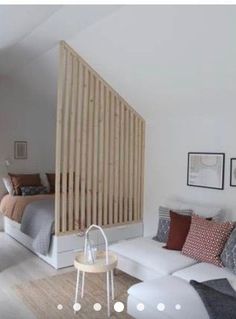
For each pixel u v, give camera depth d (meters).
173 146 4.39
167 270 2.97
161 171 4.59
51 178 6.07
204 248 3.10
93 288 3.40
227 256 2.91
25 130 6.14
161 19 2.89
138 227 4.86
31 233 4.38
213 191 3.88
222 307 2.18
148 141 4.80
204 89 3.55
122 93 4.47
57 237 3.96
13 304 3.04
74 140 4.14
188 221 3.50
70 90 4.08
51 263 4.07
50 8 2.93
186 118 4.20
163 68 3.54
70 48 3.99
